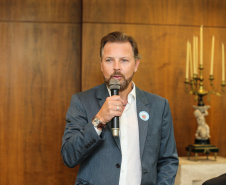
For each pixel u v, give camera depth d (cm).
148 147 180
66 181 393
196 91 348
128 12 388
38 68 394
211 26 402
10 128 389
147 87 390
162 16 393
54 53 396
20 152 389
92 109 182
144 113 186
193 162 325
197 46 373
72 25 398
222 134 402
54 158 393
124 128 183
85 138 162
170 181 185
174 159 194
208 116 400
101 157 173
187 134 396
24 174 389
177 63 395
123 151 178
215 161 331
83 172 175
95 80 378
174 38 395
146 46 390
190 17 398
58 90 395
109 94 187
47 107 394
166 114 193
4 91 389
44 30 395
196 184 317
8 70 390
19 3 391
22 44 392
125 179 174
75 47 398
